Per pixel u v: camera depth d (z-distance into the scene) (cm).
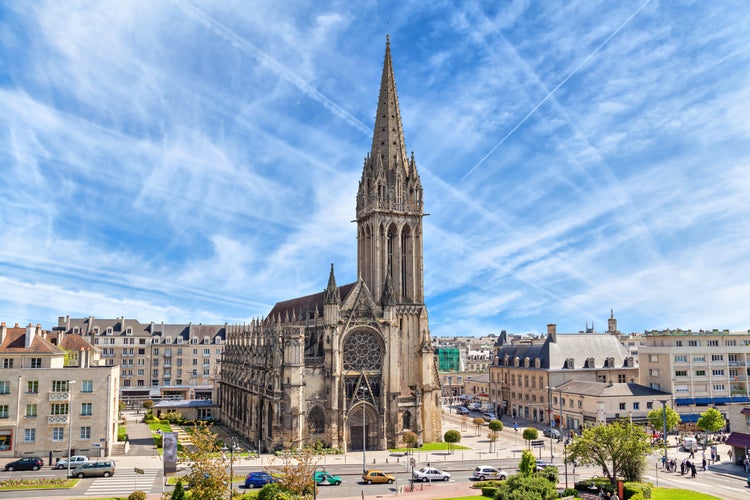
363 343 12875
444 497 8081
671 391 15112
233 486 8656
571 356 16962
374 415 12725
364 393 12644
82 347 13400
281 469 7819
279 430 11944
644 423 14300
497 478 9412
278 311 17712
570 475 9606
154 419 16312
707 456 11419
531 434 12338
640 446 7975
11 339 10725
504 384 19125
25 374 10331
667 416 12900
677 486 8712
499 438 14138
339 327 12581
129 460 10244
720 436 13325
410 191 14138
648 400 14512
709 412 12850
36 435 10256
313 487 7562
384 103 14425
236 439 13812
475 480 9438
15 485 8200
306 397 12262
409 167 14275
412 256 13950
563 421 15650
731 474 9719
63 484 8325
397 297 13662
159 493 7919
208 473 6412
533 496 6512
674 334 15762
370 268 13850
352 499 8031
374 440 12656
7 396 10219
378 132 14338
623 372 17012
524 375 17862
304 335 12850
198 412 17438
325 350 12544
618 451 8025
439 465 10812
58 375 10475
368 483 9194
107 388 10688
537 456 11669
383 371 12875
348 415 12444
